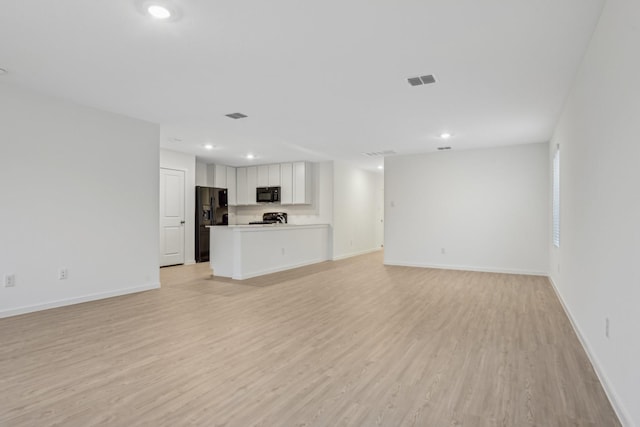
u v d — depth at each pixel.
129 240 4.59
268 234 6.38
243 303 4.20
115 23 2.37
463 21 2.33
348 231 8.84
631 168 1.74
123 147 4.52
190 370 2.40
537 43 2.62
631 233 1.73
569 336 3.07
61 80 3.38
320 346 2.84
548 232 5.98
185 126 5.05
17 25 2.39
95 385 2.18
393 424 1.79
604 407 1.96
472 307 4.02
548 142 6.00
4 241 3.51
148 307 3.99
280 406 1.95
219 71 3.15
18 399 2.00
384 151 6.90
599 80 2.35
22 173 3.63
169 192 6.93
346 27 2.41
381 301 4.30
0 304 3.49
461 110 4.23
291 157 7.71
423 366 2.47
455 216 6.75
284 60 2.93
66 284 3.98
